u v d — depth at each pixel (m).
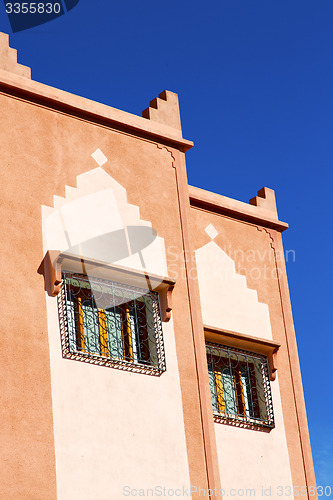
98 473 12.27
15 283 12.54
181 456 13.18
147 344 13.73
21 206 13.05
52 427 12.12
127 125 14.75
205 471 13.34
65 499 11.84
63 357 12.62
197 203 16.27
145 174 14.74
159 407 13.27
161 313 13.91
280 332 16.50
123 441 12.69
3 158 13.13
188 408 13.59
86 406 12.55
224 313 15.73
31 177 13.32
